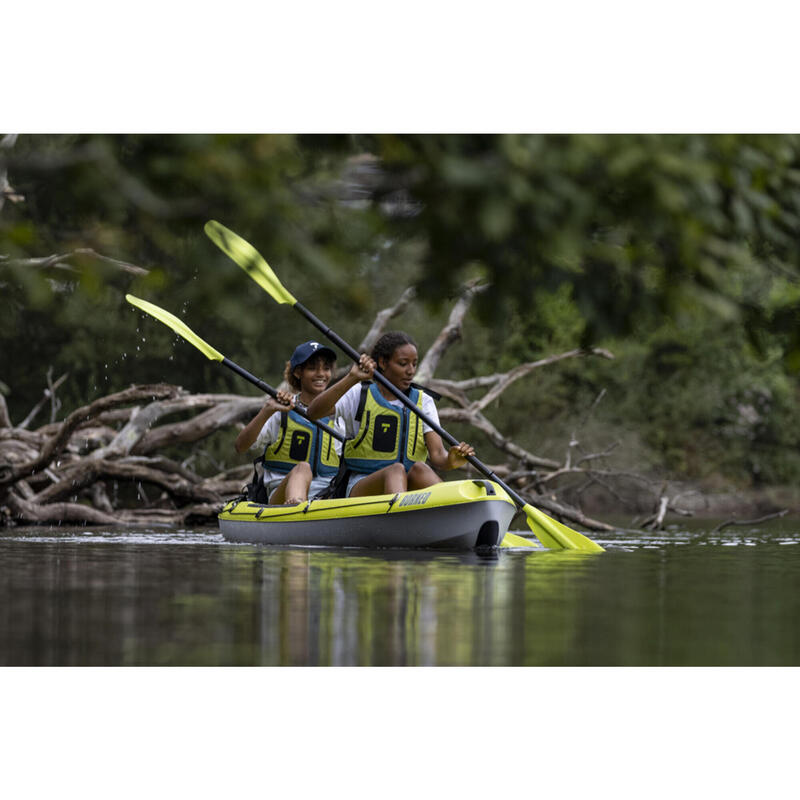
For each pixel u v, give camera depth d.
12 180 28.70
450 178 13.25
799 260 17.62
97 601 14.37
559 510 36.34
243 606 13.88
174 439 41.00
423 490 24.02
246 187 12.59
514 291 15.74
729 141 15.33
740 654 10.85
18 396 65.69
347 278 14.09
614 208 14.34
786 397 76.50
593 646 11.23
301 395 28.11
